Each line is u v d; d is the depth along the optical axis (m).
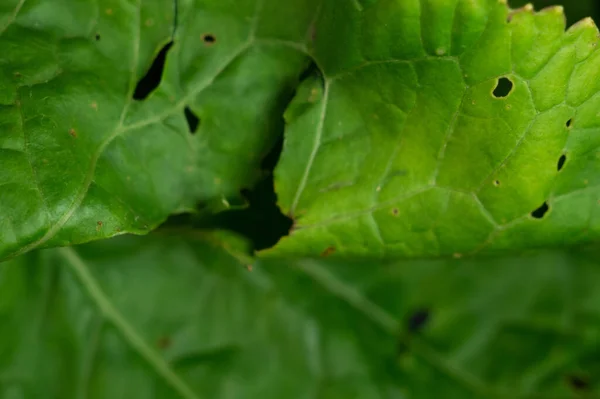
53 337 0.42
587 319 0.44
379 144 0.39
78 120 0.38
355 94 0.38
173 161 0.39
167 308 0.43
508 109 0.37
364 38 0.38
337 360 0.44
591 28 0.37
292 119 0.39
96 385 0.42
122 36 0.39
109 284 0.43
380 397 0.44
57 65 0.38
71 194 0.38
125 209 0.38
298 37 0.39
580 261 0.45
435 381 0.44
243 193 0.40
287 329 0.44
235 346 0.43
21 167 0.37
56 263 0.42
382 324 0.44
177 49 0.39
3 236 0.37
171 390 0.43
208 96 0.39
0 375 0.42
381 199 0.39
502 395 0.44
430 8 0.37
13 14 0.38
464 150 0.38
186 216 0.40
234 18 0.39
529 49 0.37
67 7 0.38
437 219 0.39
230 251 0.40
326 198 0.39
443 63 0.37
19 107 0.38
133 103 0.39
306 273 0.44
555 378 0.44
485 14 0.37
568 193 0.38
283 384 0.43
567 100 0.37
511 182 0.38
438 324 0.44
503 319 0.45
